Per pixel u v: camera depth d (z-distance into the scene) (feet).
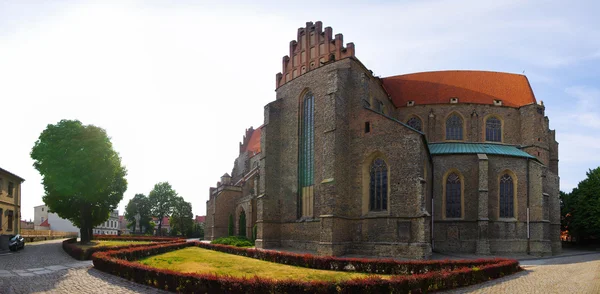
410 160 150.71
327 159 157.99
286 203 187.52
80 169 186.39
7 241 162.30
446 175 189.67
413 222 146.72
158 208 457.68
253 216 233.76
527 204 185.88
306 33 191.62
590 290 77.92
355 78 169.37
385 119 158.51
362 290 67.00
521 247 182.50
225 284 67.82
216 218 274.16
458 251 182.09
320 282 66.95
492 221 184.34
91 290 75.31
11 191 211.82
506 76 231.71
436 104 217.56
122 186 229.66
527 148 209.87
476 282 85.35
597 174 238.07
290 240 182.29
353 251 157.99
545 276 97.50
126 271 86.63
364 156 161.68
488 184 186.70
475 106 215.72
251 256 134.00
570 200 250.16
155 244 158.81
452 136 215.10
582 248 233.55
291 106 193.06
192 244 184.96
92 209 213.66
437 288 76.07
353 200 161.79
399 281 69.62
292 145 189.57
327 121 161.27
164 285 75.61
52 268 105.40
